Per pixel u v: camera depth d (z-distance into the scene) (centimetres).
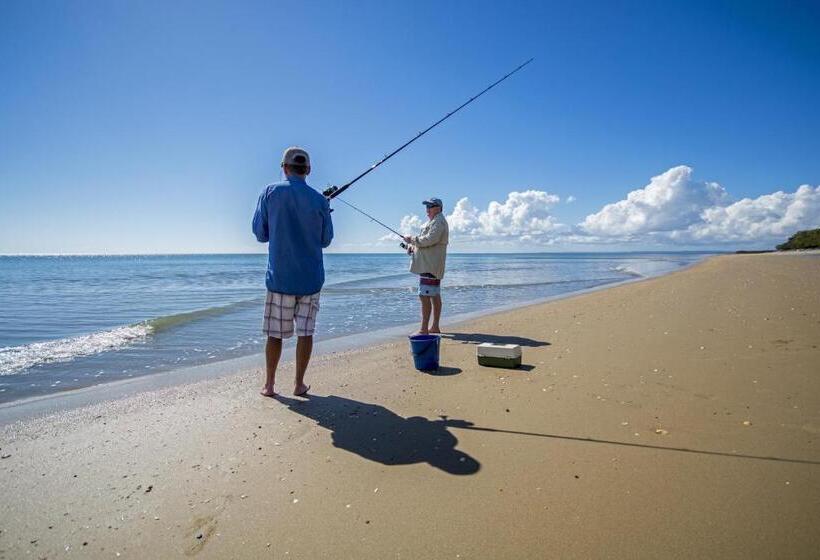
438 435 290
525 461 251
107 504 221
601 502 209
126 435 304
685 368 412
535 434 286
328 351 570
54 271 3450
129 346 641
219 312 980
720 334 541
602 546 179
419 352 447
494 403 346
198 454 272
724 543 177
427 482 233
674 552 174
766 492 211
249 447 280
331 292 1437
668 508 202
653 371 408
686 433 277
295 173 365
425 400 358
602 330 612
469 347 549
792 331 535
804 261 2452
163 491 231
